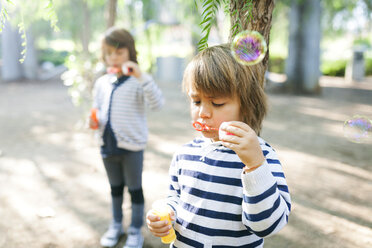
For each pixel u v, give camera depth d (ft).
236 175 2.91
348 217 7.05
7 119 17.07
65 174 9.64
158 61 36.04
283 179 2.79
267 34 3.33
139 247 5.79
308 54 25.54
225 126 2.47
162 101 5.90
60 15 25.89
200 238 2.96
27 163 10.55
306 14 24.90
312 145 12.52
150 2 22.68
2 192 8.38
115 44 5.52
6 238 6.32
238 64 2.85
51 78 36.35
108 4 11.70
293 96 25.26
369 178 9.26
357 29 25.26
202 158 3.10
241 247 2.93
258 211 2.43
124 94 5.52
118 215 6.19
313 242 6.14
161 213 2.96
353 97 24.84
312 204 7.64
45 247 6.05
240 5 3.17
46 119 17.15
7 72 33.24
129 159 5.58
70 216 7.21
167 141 13.15
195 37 25.88
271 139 13.38
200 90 2.82
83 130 14.78
